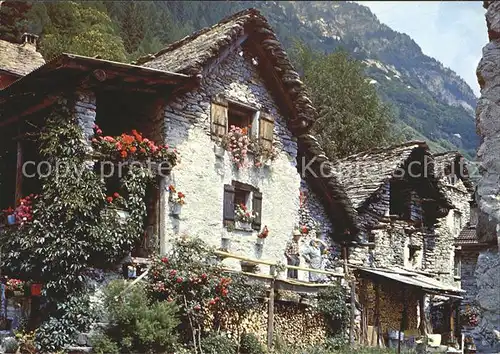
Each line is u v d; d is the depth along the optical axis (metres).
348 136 31.12
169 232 13.14
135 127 13.96
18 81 11.94
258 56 15.73
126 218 12.30
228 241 14.45
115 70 12.00
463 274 21.67
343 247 18.14
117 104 14.06
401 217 20.42
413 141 20.17
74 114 12.09
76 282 11.62
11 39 25.80
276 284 13.80
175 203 13.28
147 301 11.58
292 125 16.59
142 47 35.62
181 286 12.07
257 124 15.61
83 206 11.58
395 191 21.31
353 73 32.88
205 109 14.33
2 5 26.47
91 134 12.20
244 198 15.38
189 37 15.91
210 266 12.58
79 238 11.64
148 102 13.83
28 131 12.90
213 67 14.24
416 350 16.67
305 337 15.27
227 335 12.94
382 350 15.49
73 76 11.97
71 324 11.35
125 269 12.38
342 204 17.48
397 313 19.44
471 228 22.03
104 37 29.03
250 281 13.37
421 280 18.47
